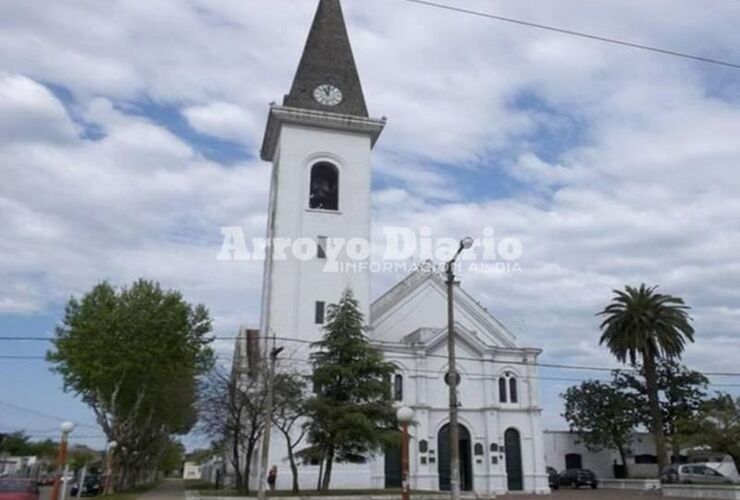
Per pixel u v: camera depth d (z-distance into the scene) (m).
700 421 43.50
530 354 49.12
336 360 34.62
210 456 55.09
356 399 33.59
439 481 44.50
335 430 32.28
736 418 42.44
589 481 56.06
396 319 49.56
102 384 46.88
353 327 35.25
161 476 124.69
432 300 51.03
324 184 47.81
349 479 40.50
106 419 47.44
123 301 47.47
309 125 47.53
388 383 34.91
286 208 45.53
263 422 35.88
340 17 51.84
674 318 51.91
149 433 55.94
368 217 46.84
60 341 46.00
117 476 52.72
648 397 54.69
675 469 45.06
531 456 46.72
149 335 46.75
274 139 50.00
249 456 36.69
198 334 49.66
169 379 46.72
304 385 36.38
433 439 45.00
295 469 34.47
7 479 28.83
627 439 61.59
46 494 45.69
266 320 45.19
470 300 51.75
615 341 53.22
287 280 44.03
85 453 78.69
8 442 94.19
